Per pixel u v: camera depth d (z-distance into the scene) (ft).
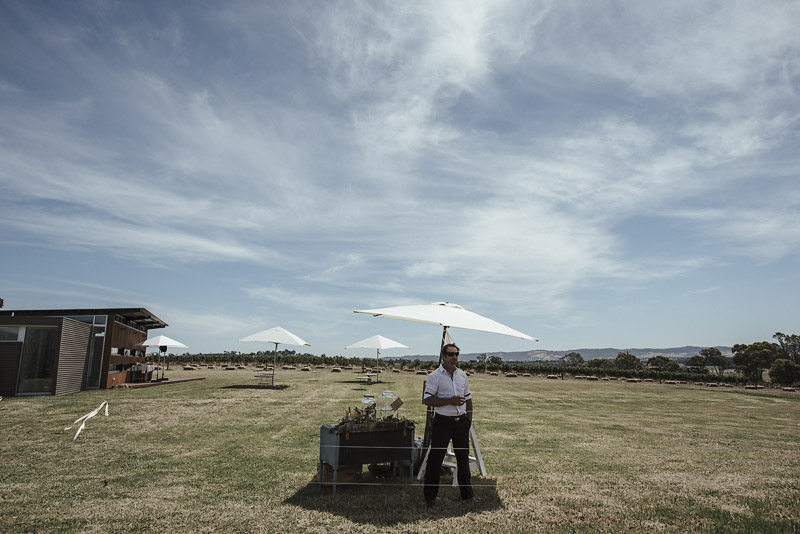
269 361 148.46
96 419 36.58
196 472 21.75
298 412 42.52
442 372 18.19
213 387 66.95
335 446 18.97
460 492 18.56
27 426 33.17
